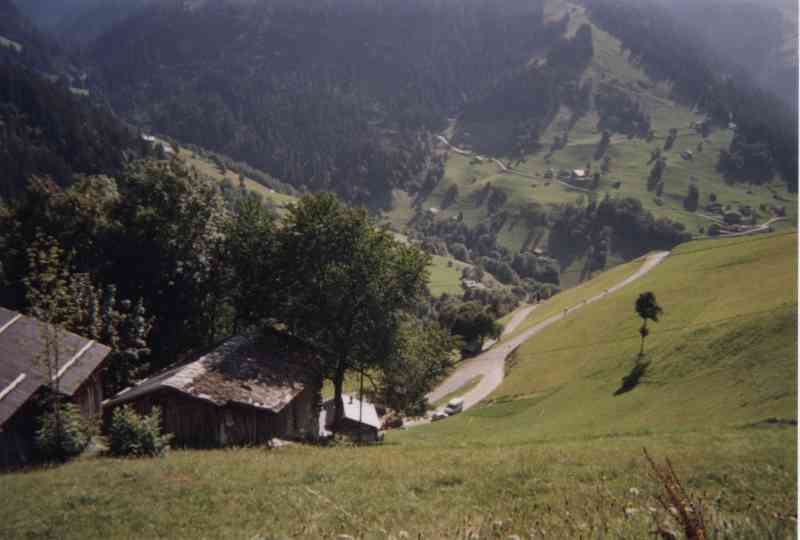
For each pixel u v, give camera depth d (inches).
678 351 2497.5
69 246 1777.8
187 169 1934.1
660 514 337.1
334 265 1542.8
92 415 1033.5
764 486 474.3
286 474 655.8
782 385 1674.5
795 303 2295.8
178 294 1856.5
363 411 2160.4
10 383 852.0
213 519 506.0
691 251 5290.4
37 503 578.9
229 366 1208.2
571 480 562.3
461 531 382.0
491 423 2655.0
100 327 1337.4
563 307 5295.3
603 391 2561.5
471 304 5078.7
